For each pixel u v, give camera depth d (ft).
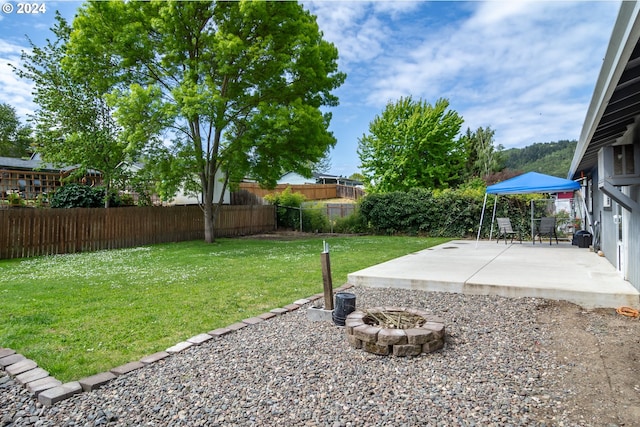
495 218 47.16
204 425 7.25
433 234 51.49
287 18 39.09
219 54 36.52
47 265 27.45
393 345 10.25
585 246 33.24
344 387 8.59
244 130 41.98
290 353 10.64
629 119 14.26
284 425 7.16
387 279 18.93
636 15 5.62
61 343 11.59
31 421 7.52
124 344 11.51
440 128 75.92
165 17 36.47
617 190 14.92
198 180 45.70
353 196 103.86
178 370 9.66
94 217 37.65
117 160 44.55
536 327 12.38
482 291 16.87
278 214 65.31
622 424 6.95
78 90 42.50
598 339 11.17
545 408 7.53
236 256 31.76
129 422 7.43
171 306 15.70
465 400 7.89
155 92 35.88
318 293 17.87
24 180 53.57
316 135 40.60
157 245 41.98
